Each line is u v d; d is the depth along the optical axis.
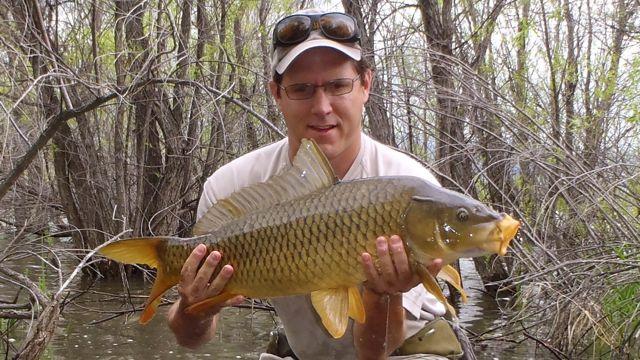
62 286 1.81
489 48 3.89
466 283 3.52
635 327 2.09
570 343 2.15
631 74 3.37
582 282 2.21
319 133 1.17
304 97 1.17
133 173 3.84
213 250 1.00
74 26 3.22
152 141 3.79
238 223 0.99
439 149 3.06
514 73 3.57
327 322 0.94
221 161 3.67
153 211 3.80
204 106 3.18
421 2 3.20
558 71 4.09
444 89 2.75
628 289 2.23
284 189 0.98
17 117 2.68
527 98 3.55
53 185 3.83
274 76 1.21
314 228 0.94
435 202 0.90
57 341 2.24
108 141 3.79
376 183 0.94
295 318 1.24
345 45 1.17
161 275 1.05
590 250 2.63
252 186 1.00
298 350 1.27
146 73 2.70
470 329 2.53
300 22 1.15
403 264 0.91
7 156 2.28
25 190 3.59
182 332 1.22
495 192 3.04
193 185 3.86
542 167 2.52
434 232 0.90
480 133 3.02
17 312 1.97
